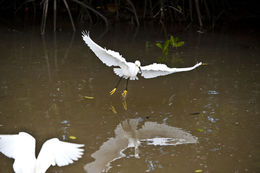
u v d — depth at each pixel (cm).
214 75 927
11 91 759
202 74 939
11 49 1129
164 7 1834
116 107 710
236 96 776
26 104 697
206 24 1795
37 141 552
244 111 694
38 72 902
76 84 829
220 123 643
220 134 599
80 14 1803
